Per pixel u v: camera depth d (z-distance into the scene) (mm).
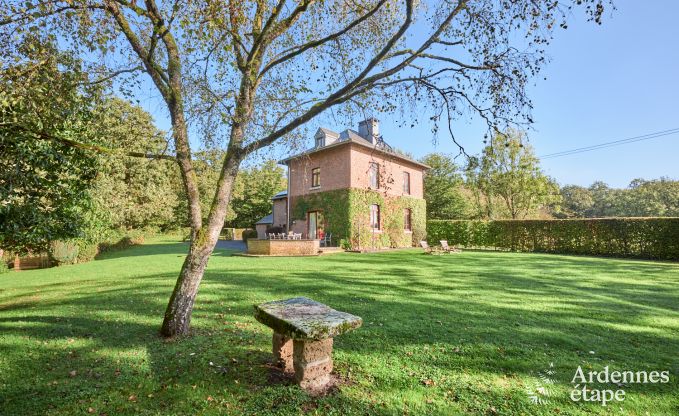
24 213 4180
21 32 3797
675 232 13992
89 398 2627
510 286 7465
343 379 2975
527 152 24891
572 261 13094
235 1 3713
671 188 42625
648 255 14680
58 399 2602
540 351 3635
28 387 2803
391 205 21422
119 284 7855
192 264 4199
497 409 2492
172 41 4379
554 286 7484
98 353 3537
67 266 13164
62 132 4379
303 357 2793
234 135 4402
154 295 6492
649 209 41719
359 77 4176
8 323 4684
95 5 3766
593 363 3332
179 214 40312
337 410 2461
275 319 2885
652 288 7309
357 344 3826
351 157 19188
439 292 6742
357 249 18375
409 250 19141
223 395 2676
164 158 4371
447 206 34938
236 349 3654
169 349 3643
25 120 3686
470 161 5051
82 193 5074
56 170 4383
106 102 4926
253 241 16406
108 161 5188
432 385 2875
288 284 7539
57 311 5340
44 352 3576
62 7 3697
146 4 3955
